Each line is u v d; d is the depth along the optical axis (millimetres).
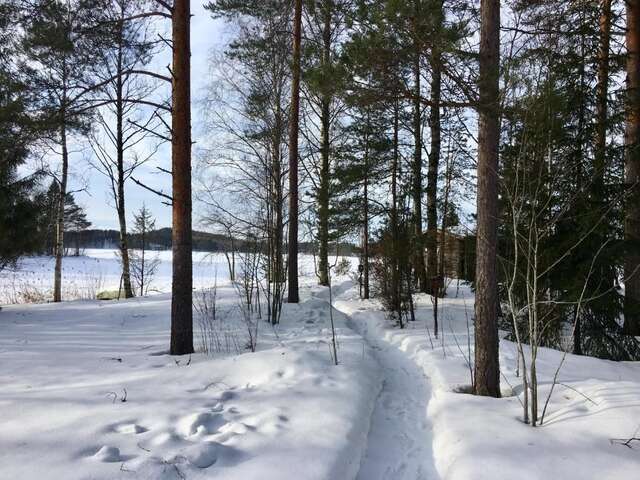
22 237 11047
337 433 3861
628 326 8117
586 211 7402
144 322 9781
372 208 14188
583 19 8047
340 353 6980
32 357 6633
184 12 6879
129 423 3924
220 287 15922
